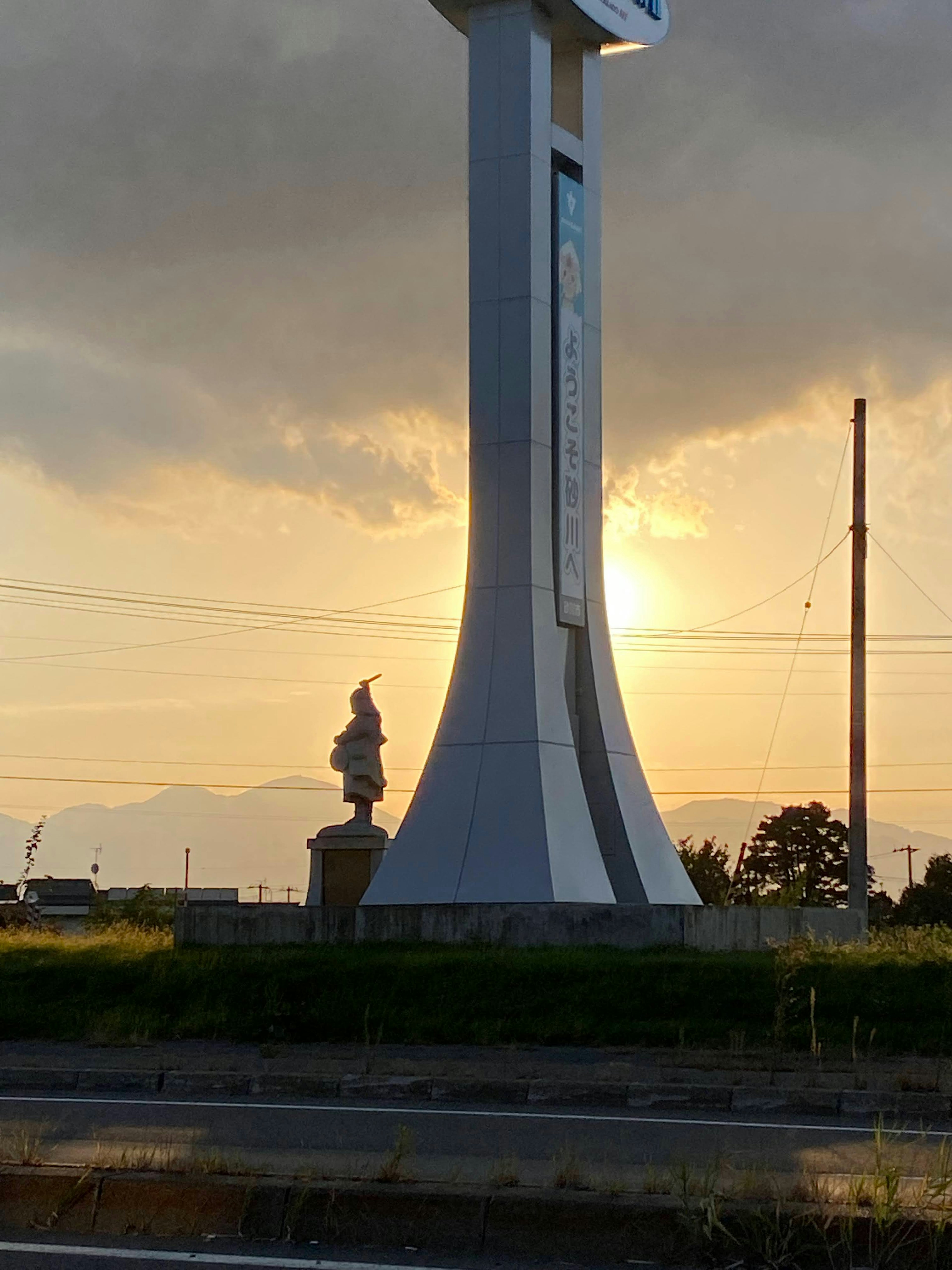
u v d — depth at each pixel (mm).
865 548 39969
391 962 27203
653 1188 11289
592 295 42594
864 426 40094
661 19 45438
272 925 34781
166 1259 10227
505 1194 10875
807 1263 10094
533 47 41094
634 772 41688
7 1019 25641
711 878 64812
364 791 41719
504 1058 21578
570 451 41062
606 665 41719
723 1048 22469
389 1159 12516
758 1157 13797
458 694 39344
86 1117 16594
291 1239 10891
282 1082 18922
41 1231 11086
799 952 23406
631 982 25609
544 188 41156
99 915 55094
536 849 37281
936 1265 9945
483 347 40562
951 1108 17078
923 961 26219
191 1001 26438
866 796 39406
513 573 39594
